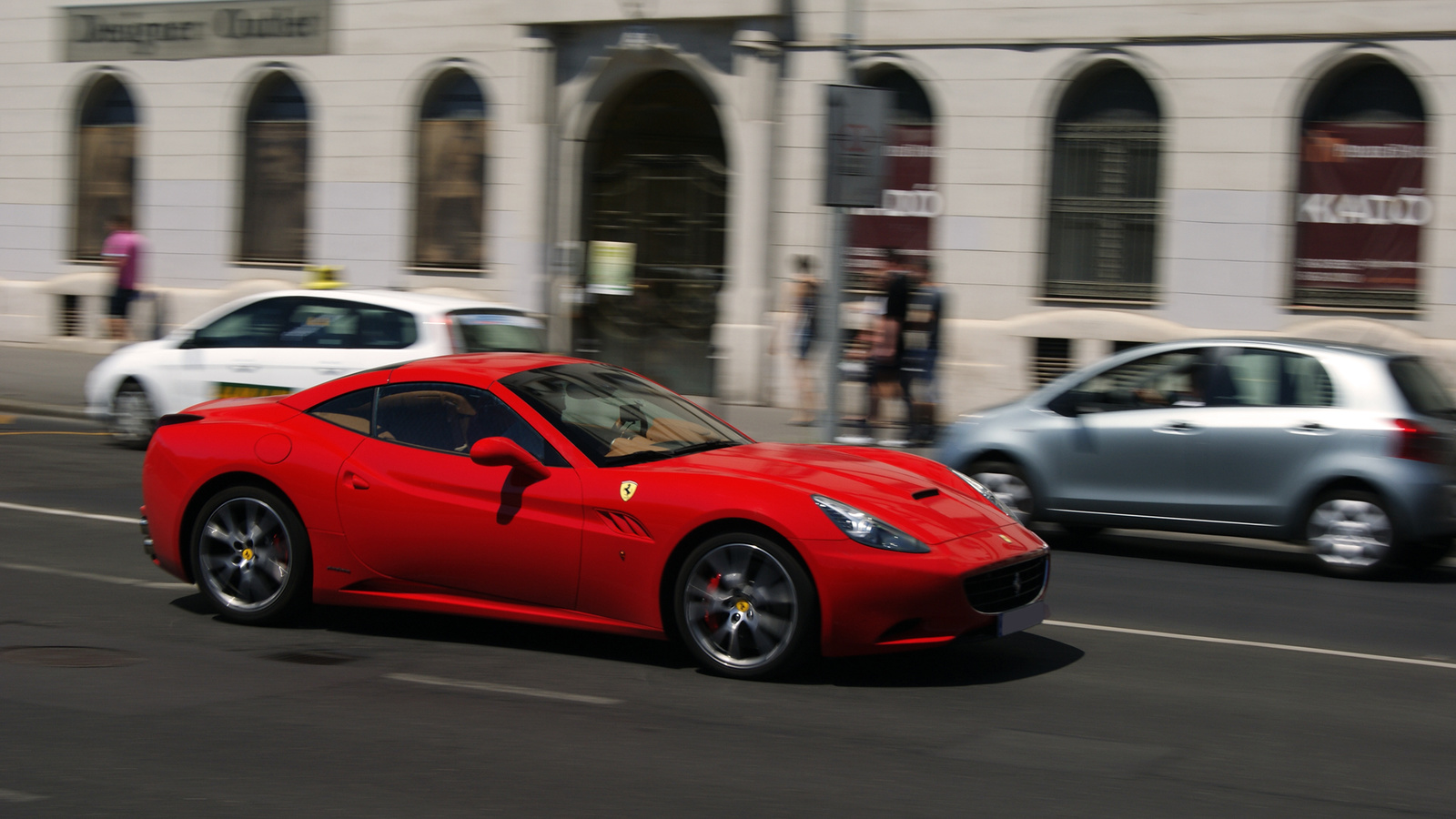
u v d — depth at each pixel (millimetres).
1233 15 15875
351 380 7070
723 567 6121
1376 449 9109
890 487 6320
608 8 18719
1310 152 15805
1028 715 5699
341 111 21125
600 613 6328
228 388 12570
